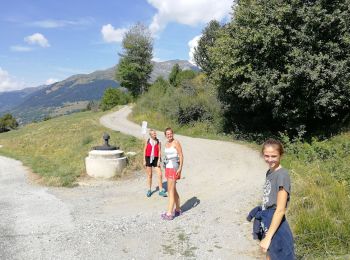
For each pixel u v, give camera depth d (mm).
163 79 51156
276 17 17391
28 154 28266
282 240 3848
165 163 8297
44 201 10484
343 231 5848
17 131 50125
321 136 17609
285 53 17953
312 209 6848
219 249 6359
